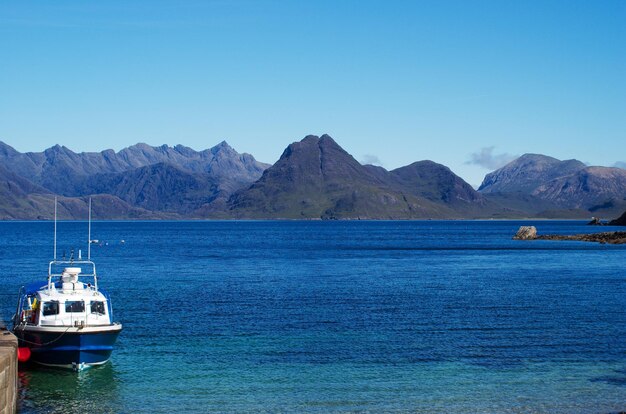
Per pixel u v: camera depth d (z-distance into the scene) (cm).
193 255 15775
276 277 10106
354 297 7644
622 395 3859
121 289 8400
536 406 3681
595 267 12150
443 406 3678
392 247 19912
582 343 5125
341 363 4522
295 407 3656
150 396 3822
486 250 18012
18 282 9262
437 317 6259
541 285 9025
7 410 3098
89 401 3738
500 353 4809
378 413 3572
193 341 5147
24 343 4350
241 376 4203
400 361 4572
